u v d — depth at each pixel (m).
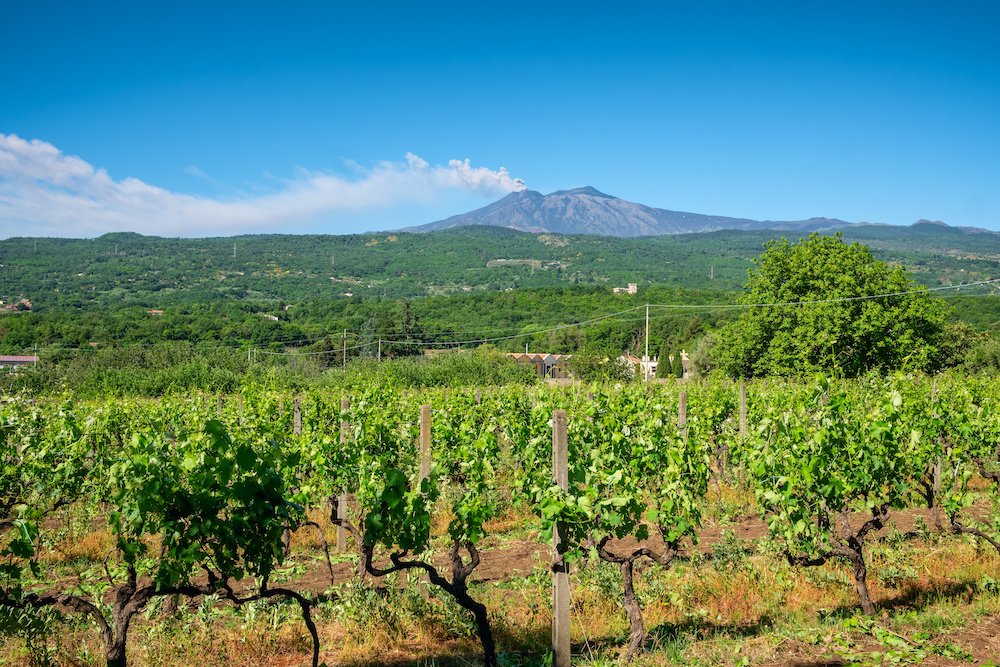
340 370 41.66
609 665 5.54
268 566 4.91
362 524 6.84
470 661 5.79
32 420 9.68
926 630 6.03
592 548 5.62
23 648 5.59
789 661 5.52
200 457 4.70
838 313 31.19
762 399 15.52
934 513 10.75
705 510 10.81
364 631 6.14
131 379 34.28
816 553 7.29
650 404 12.84
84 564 8.41
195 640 5.92
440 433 9.75
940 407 10.17
